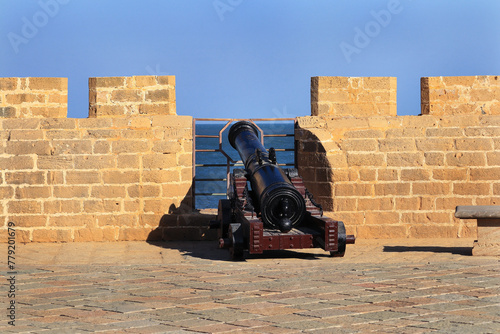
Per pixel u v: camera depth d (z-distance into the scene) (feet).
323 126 40.81
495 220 32.22
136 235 39.81
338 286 23.97
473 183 39.78
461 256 32.24
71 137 39.63
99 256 33.78
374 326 18.08
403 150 40.01
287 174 34.65
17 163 39.24
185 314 19.80
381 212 39.81
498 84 41.01
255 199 34.58
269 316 19.42
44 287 24.26
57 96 40.45
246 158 36.17
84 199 39.45
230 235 31.76
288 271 27.73
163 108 40.75
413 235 39.81
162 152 39.91
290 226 31.24
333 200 39.73
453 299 21.50
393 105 41.60
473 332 17.35
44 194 39.27
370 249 35.45
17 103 40.11
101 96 40.45
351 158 39.91
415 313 19.57
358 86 41.52
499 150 39.83
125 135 39.86
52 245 38.11
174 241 39.78
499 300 21.31
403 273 26.86
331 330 17.70
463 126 40.34
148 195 39.81
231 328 18.08
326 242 30.73
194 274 27.12
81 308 20.72
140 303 21.39
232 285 24.43
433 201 39.88
